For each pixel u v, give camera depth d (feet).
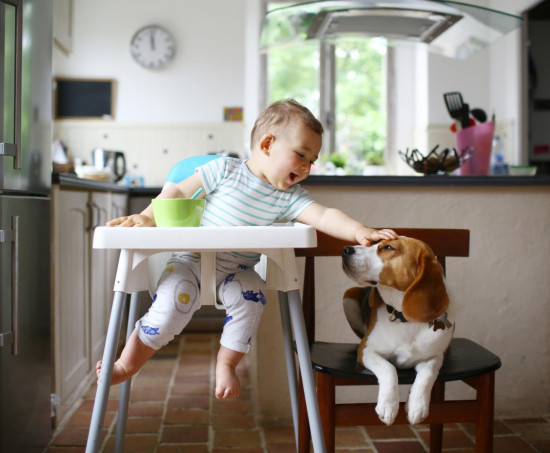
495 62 13.65
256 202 4.38
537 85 13.46
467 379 4.51
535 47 13.61
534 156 13.32
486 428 4.30
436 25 8.66
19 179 5.42
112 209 9.60
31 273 5.70
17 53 5.35
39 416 5.88
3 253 5.13
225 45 14.03
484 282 6.94
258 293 4.19
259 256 4.51
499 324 6.97
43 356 6.01
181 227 3.49
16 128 5.35
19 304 5.39
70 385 7.20
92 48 13.88
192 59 14.01
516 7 12.53
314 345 5.02
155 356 9.89
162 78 13.98
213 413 7.14
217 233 3.48
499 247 6.92
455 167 7.97
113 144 13.96
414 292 4.07
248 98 14.33
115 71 13.92
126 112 13.96
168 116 14.01
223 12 14.03
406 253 4.17
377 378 4.11
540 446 6.14
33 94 5.75
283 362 6.75
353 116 14.80
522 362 7.00
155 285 4.38
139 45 13.84
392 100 14.75
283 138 4.10
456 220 6.86
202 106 14.03
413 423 4.02
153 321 4.02
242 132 14.06
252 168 4.38
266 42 9.39
